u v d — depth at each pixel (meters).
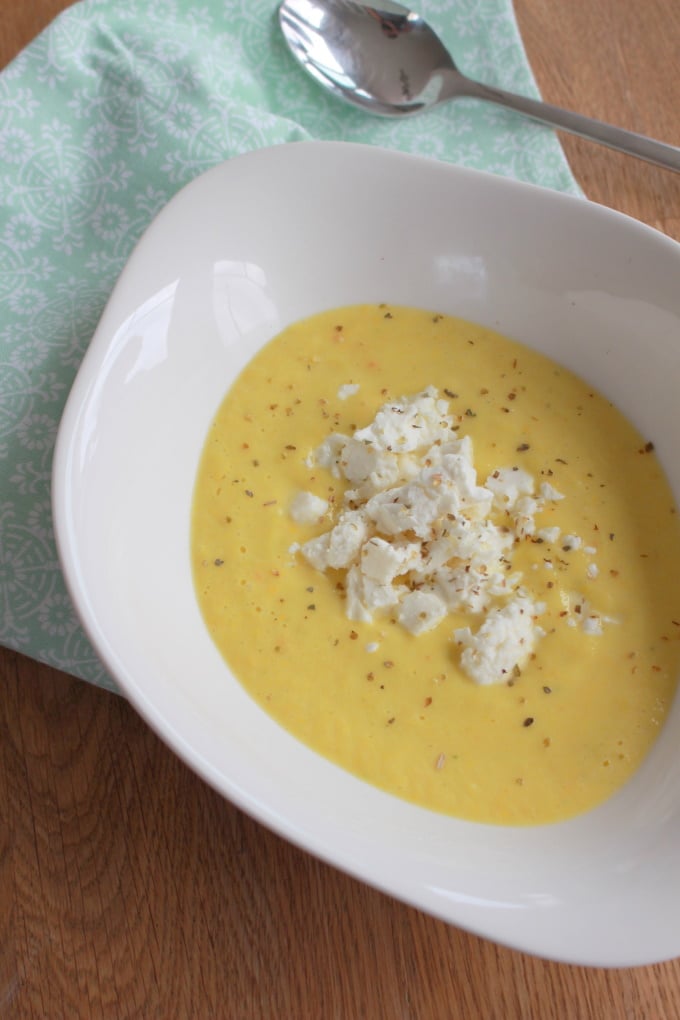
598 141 0.47
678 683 0.39
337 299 0.44
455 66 0.48
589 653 0.39
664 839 0.36
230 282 0.42
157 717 0.34
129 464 0.39
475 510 0.40
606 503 0.41
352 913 0.38
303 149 0.42
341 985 0.37
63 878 0.38
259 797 0.34
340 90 0.48
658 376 0.41
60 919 0.38
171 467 0.41
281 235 0.43
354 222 0.43
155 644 0.37
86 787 0.39
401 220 0.43
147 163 0.46
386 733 0.38
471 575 0.39
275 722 0.38
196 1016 0.37
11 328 0.44
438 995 0.37
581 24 0.51
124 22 0.48
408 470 0.41
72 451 0.37
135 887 0.38
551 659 0.39
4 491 0.42
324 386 0.43
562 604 0.39
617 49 0.50
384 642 0.39
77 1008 0.37
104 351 0.39
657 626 0.39
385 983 0.37
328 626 0.39
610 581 0.40
